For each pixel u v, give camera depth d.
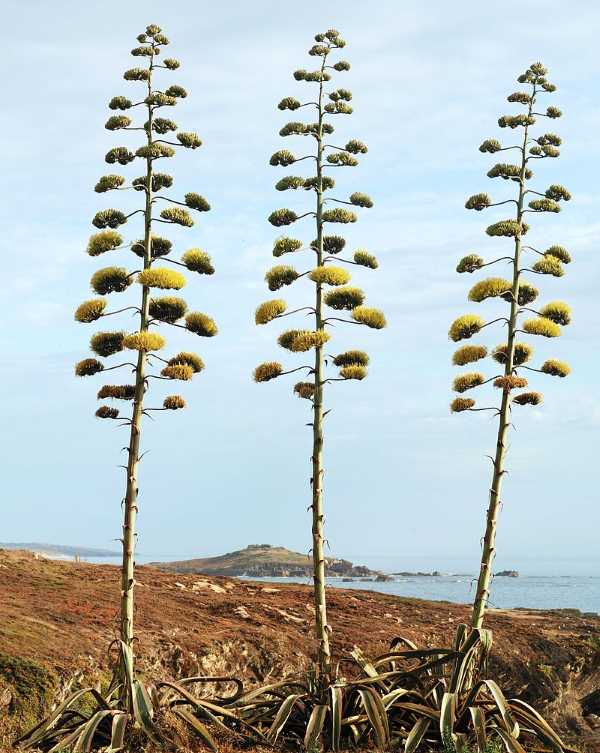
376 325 17.83
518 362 19.12
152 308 17.53
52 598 23.81
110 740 15.88
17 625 20.23
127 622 16.45
